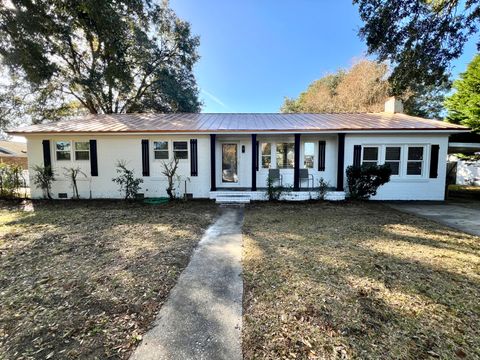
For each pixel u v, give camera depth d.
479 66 12.30
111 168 10.47
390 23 6.89
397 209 8.41
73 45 15.09
